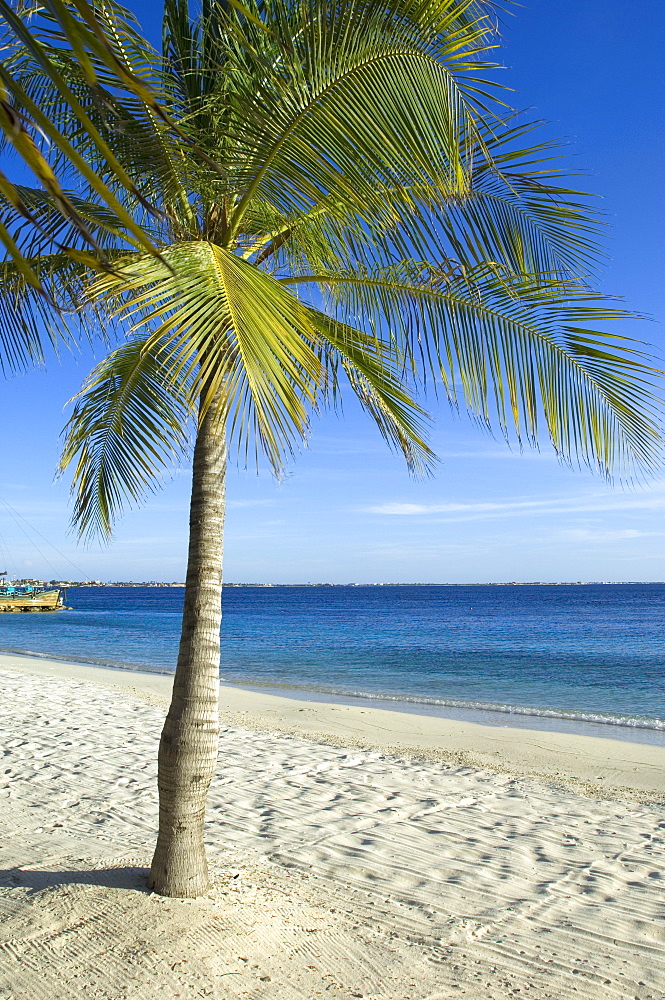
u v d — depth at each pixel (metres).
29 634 37.81
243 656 25.28
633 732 11.63
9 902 3.65
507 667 22.09
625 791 7.44
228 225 3.31
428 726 11.38
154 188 3.25
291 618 56.50
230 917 3.53
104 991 2.95
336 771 7.80
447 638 34.47
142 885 3.74
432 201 3.01
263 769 7.77
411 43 2.64
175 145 3.00
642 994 3.37
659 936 4.00
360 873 4.73
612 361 3.39
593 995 3.34
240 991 3.05
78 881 3.82
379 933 3.81
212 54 3.38
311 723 11.38
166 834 3.66
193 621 3.62
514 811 6.45
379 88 2.66
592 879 4.82
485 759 8.91
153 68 3.11
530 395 3.46
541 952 3.74
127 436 4.79
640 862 5.18
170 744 3.62
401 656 25.34
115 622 51.38
